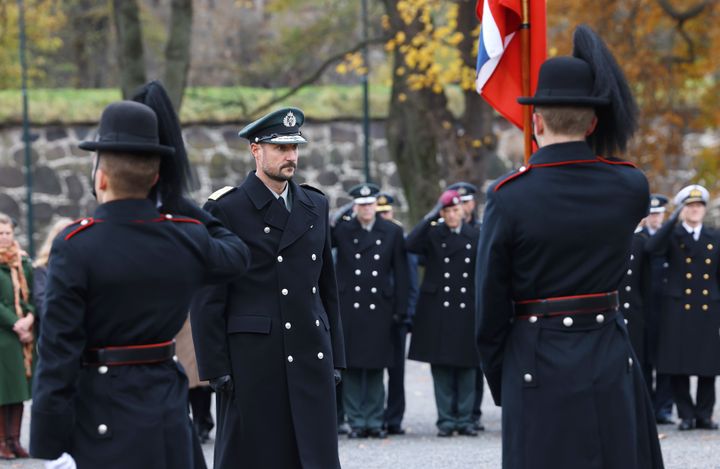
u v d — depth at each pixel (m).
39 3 25.86
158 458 4.68
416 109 19.52
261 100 24.44
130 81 18.45
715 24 20.98
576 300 5.05
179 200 5.06
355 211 12.17
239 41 27.95
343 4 22.11
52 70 28.30
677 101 22.30
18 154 23.05
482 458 9.90
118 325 4.70
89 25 27.64
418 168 19.95
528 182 5.07
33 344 11.09
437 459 9.94
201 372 6.41
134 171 4.72
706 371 11.88
